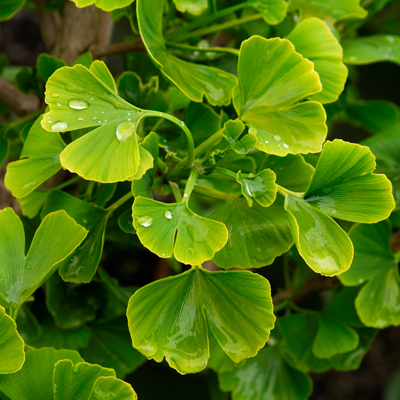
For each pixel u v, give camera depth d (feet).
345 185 2.56
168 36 2.81
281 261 4.64
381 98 6.64
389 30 4.78
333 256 2.53
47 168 2.64
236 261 2.60
